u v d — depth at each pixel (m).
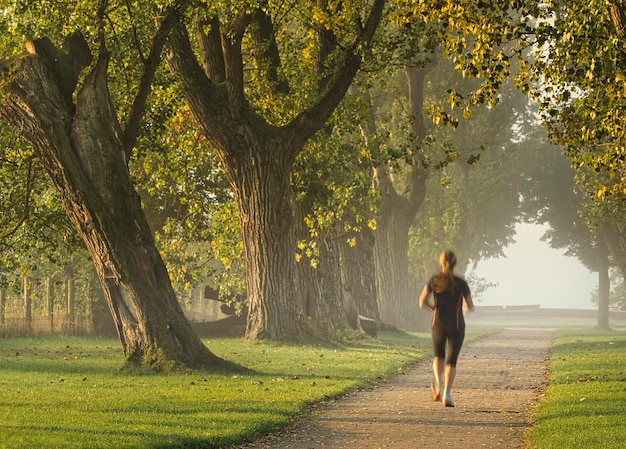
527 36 18.11
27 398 17.02
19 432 12.57
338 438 13.33
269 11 31.62
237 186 32.75
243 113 31.08
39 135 22.03
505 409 16.73
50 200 29.33
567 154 23.45
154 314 22.77
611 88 17.59
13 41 24.22
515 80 18.80
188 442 12.32
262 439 13.32
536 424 14.44
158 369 22.39
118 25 25.39
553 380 22.53
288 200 32.88
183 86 28.61
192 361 22.84
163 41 24.25
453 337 16.44
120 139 23.02
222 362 23.17
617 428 13.40
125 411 15.50
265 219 32.78
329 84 30.97
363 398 18.64
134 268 22.70
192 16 24.78
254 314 34.09
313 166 35.34
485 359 32.00
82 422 13.90
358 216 34.19
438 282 16.59
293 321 34.00
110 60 25.64
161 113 28.11
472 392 19.89
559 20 17.42
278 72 34.06
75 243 30.41
